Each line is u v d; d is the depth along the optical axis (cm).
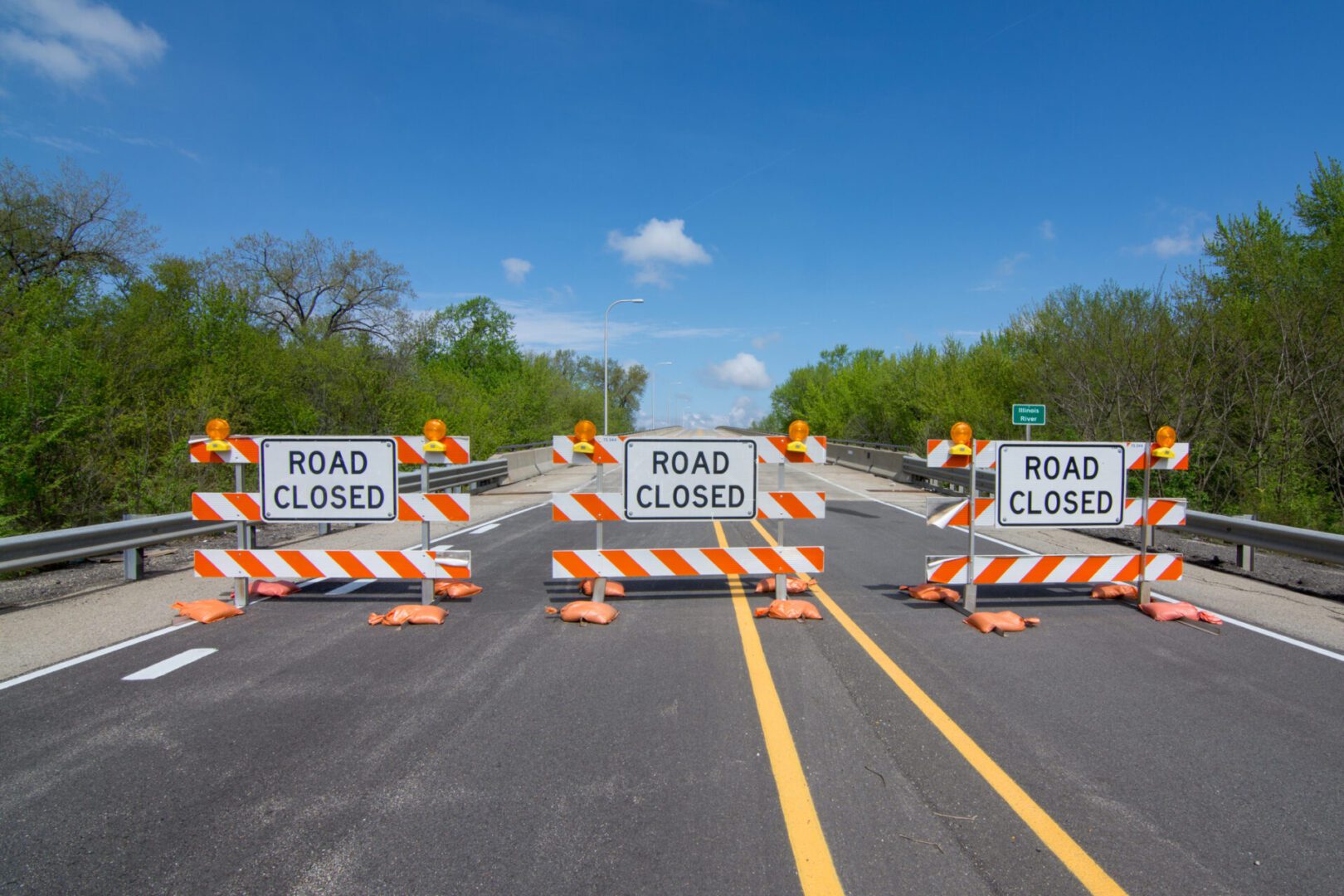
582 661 571
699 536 1250
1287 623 691
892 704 483
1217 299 1709
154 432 1416
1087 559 729
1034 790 369
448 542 1182
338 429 2231
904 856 311
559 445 721
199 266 2184
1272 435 1485
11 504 1109
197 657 579
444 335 5062
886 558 1039
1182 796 364
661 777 381
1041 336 2202
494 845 321
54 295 1354
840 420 4238
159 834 329
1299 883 295
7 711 468
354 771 389
